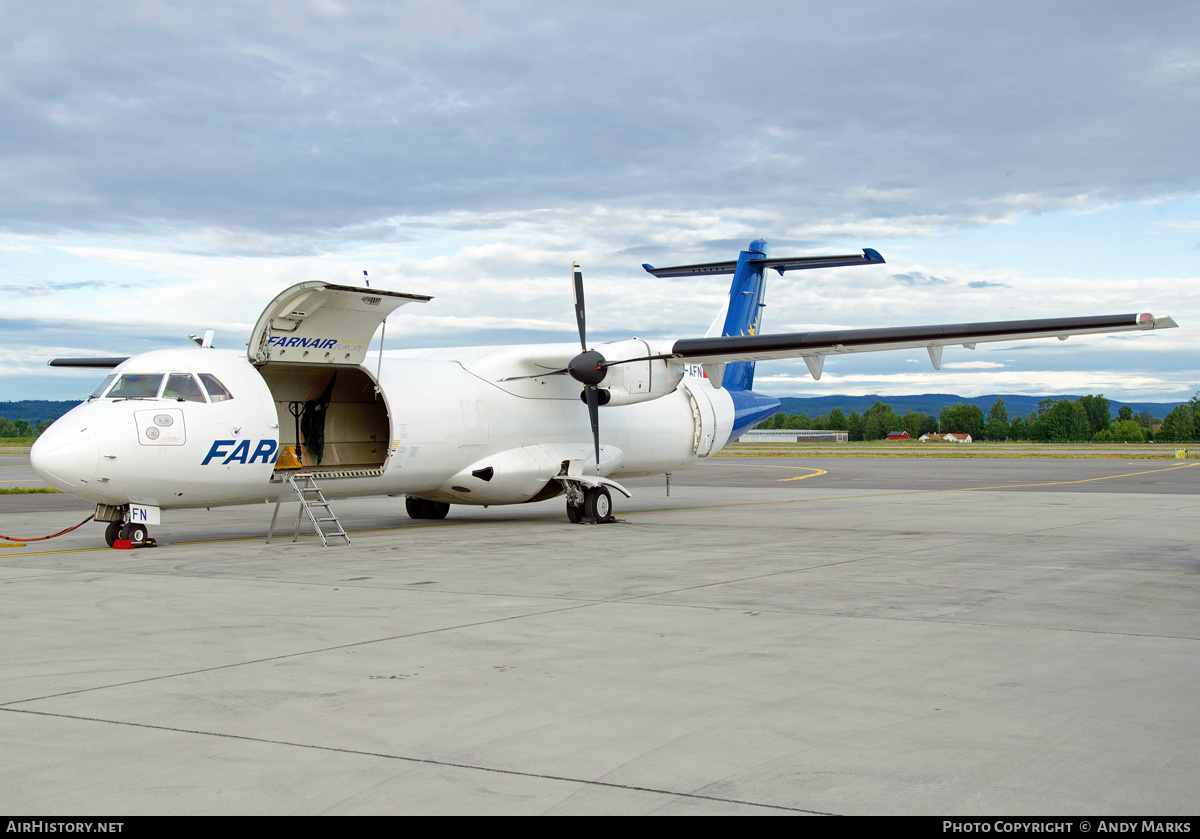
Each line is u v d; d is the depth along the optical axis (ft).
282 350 47.09
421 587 32.40
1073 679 20.07
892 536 49.52
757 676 20.30
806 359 56.44
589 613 27.45
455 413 53.57
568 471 58.39
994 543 46.01
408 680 20.02
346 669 20.97
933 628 25.27
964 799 13.67
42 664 21.49
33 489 91.71
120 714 17.67
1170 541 46.83
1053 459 197.98
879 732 16.57
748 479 116.88
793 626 25.52
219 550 43.91
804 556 40.83
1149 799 13.66
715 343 55.52
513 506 73.77
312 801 13.64
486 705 18.21
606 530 53.57
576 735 16.44
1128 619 26.58
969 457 214.28
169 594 31.04
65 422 42.01
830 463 175.22
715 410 70.74
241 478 45.29
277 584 33.17
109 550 44.14
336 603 29.19
